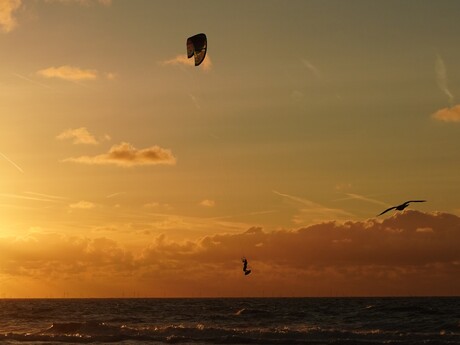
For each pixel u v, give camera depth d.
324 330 55.66
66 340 53.09
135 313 105.69
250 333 54.91
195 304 168.12
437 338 51.97
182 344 50.00
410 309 92.75
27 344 50.06
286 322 75.38
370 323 69.69
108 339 53.28
